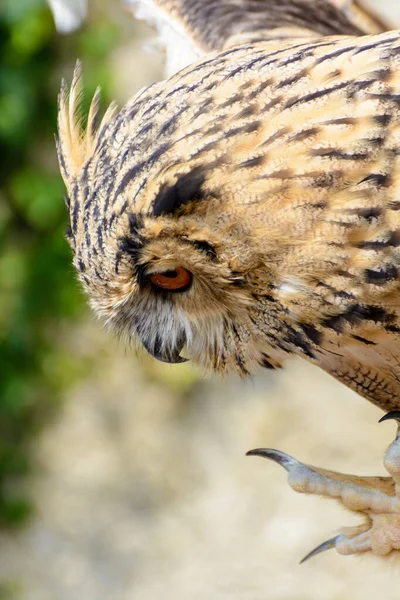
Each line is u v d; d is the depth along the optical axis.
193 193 4.98
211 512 15.75
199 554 15.19
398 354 5.54
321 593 14.21
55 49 17.56
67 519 16.00
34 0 17.38
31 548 15.60
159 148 5.07
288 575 14.57
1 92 17.66
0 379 17.39
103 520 15.90
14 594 14.90
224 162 4.96
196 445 16.69
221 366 5.97
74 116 5.98
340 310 5.18
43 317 17.77
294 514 15.52
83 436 17.05
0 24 17.55
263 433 16.53
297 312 5.27
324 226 4.96
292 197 4.93
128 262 5.38
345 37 5.59
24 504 16.19
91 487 16.39
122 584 14.88
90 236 5.44
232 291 5.34
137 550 15.37
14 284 17.70
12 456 16.88
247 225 5.00
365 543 5.95
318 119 4.94
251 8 7.49
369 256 4.98
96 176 5.37
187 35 7.46
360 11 7.83
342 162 4.89
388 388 6.04
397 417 6.13
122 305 5.73
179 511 15.88
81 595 14.72
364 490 5.88
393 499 5.81
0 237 17.86
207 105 5.06
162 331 5.84
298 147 4.92
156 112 5.17
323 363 5.84
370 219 4.93
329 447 16.05
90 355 17.62
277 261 5.09
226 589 14.55
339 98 4.96
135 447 16.80
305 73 5.05
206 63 5.32
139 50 17.09
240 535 15.30
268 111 4.98
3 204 17.98
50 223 17.81
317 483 5.97
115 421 17.14
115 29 17.28
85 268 5.63
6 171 17.98
